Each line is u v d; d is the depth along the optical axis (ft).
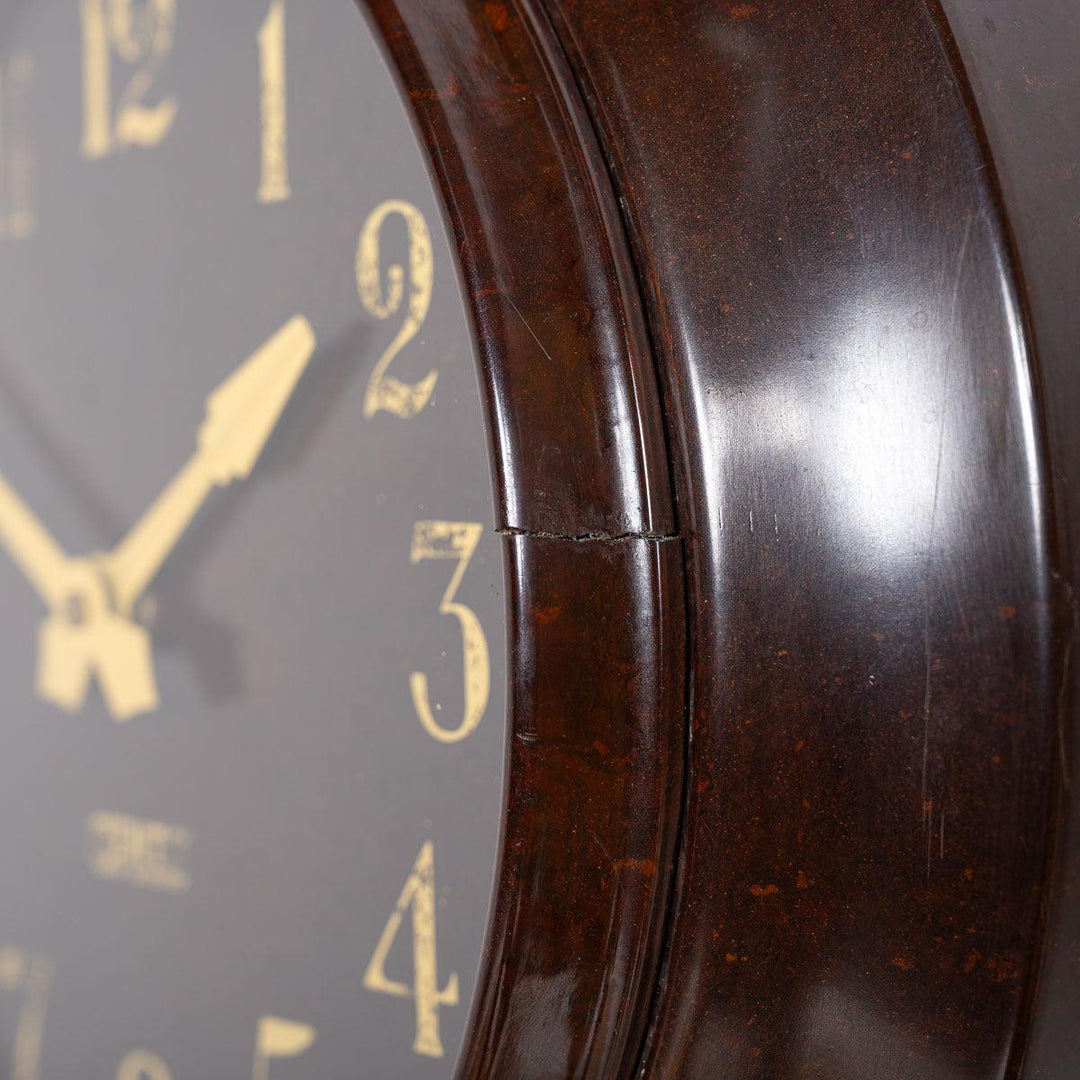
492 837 1.51
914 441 1.34
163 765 1.78
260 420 1.68
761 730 1.37
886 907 1.36
